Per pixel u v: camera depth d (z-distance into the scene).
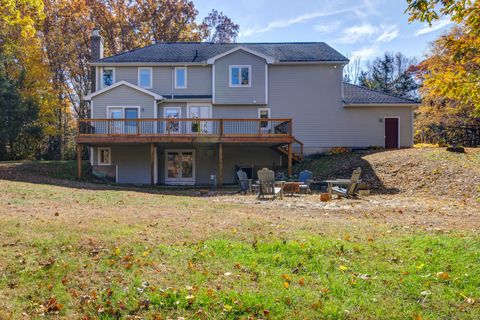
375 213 9.22
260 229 6.80
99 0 35.00
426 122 29.08
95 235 5.99
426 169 15.48
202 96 22.91
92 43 25.92
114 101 21.94
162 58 23.70
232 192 16.03
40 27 32.06
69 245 5.40
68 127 37.31
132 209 9.17
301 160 22.25
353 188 13.18
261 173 13.25
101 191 13.80
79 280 4.30
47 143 34.09
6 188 12.39
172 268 4.70
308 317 3.56
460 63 6.87
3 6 8.63
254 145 21.08
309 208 10.26
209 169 22.92
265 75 22.69
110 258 4.99
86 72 35.56
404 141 23.47
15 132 27.61
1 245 5.26
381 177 16.08
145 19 35.94
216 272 4.60
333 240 5.87
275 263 4.92
